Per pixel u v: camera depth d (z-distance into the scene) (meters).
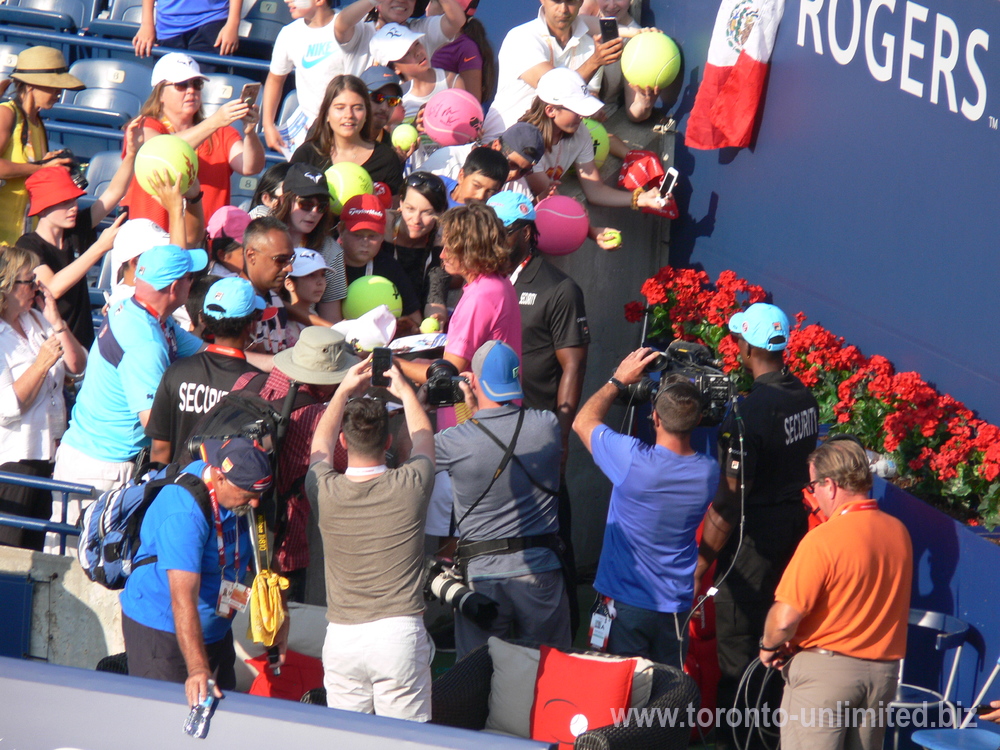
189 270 18.03
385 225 22.86
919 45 24.62
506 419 17.70
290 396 15.69
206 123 23.62
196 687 13.09
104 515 15.19
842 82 26.48
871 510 16.11
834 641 15.88
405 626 14.76
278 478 16.50
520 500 17.80
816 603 15.95
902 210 25.42
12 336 20.38
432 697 16.36
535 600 17.91
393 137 26.31
